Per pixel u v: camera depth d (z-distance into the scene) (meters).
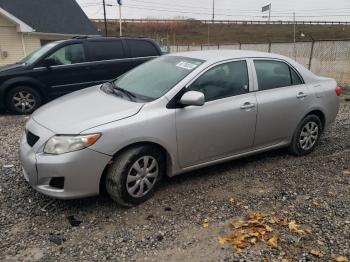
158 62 5.13
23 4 21.56
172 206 4.06
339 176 4.91
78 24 24.33
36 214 3.86
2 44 19.14
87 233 3.55
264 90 4.99
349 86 14.11
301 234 3.53
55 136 3.71
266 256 3.22
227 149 4.71
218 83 4.58
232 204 4.12
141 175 4.03
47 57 8.92
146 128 3.93
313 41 15.38
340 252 3.27
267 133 5.06
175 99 4.21
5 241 3.40
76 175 3.67
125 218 3.81
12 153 5.70
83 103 4.32
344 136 6.75
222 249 3.32
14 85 8.72
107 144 3.72
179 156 4.29
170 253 3.26
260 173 4.98
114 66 9.61
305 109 5.39
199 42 64.94
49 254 3.24
